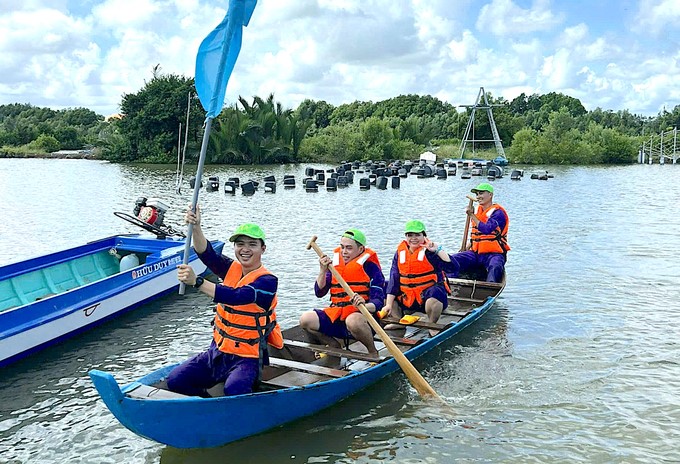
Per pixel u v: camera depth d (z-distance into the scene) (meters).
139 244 11.15
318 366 6.77
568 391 7.07
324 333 7.11
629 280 11.87
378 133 60.09
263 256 13.59
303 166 49.44
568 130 64.25
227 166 48.66
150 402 5.09
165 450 5.85
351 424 6.27
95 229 17.48
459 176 38.97
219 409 5.43
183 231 16.80
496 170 37.28
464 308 9.37
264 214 20.53
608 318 9.59
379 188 29.78
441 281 8.48
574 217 20.41
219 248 11.86
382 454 5.77
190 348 8.35
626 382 7.30
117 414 5.07
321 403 6.35
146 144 51.62
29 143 72.75
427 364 7.83
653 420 6.40
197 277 5.33
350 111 92.00
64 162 52.72
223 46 5.89
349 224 18.30
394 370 7.32
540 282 11.73
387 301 8.41
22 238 16.03
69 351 8.20
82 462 5.67
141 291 9.71
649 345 8.45
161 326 9.14
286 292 10.83
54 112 101.62
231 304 5.46
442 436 6.09
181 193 27.16
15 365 7.73
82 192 27.25
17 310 7.68
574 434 6.13
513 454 5.77
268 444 5.88
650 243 15.66
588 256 14.09
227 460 5.64
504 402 6.81
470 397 6.92
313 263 12.91
